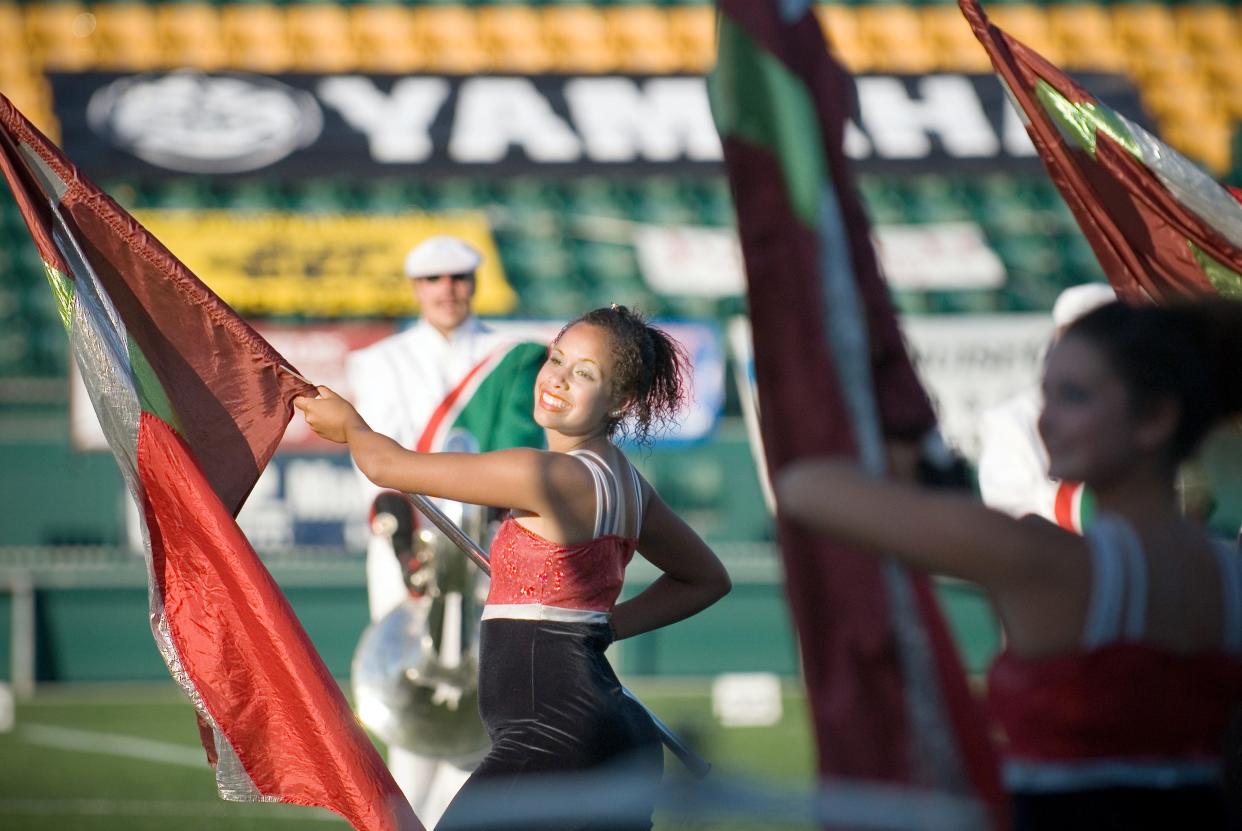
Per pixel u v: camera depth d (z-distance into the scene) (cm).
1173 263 1262
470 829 1140
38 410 3916
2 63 5112
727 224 4791
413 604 1812
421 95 5088
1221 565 704
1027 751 700
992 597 695
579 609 1207
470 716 1781
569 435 1267
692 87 5275
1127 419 701
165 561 1261
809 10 713
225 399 1298
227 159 4741
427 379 1927
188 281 1295
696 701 3344
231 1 5428
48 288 4534
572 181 4853
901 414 716
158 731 3042
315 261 4444
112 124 4812
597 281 4559
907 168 4959
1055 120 1271
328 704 1210
